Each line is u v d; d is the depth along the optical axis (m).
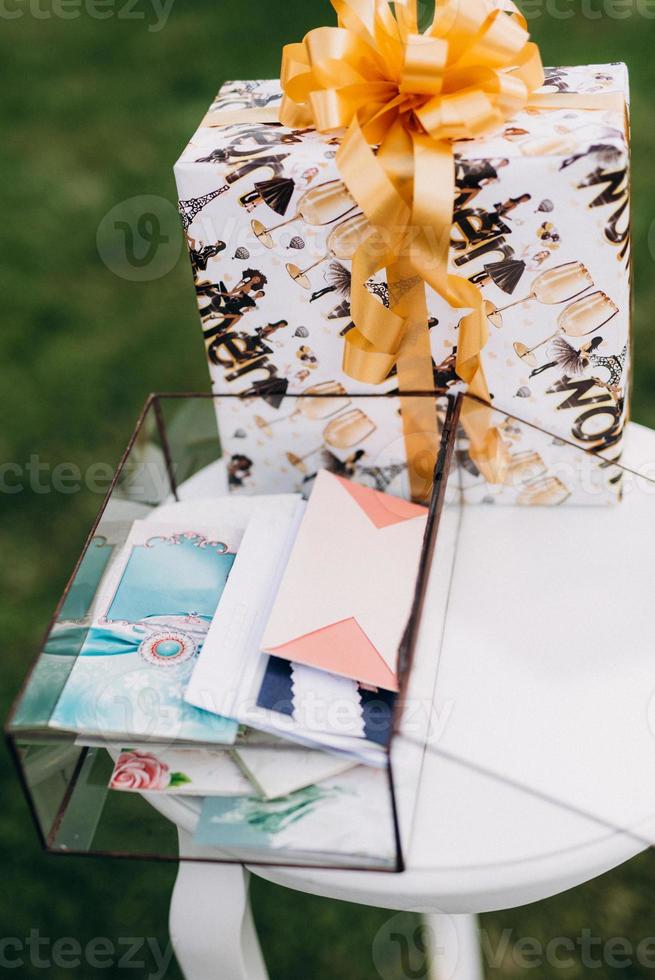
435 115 0.61
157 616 0.64
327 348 0.71
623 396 0.71
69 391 1.66
